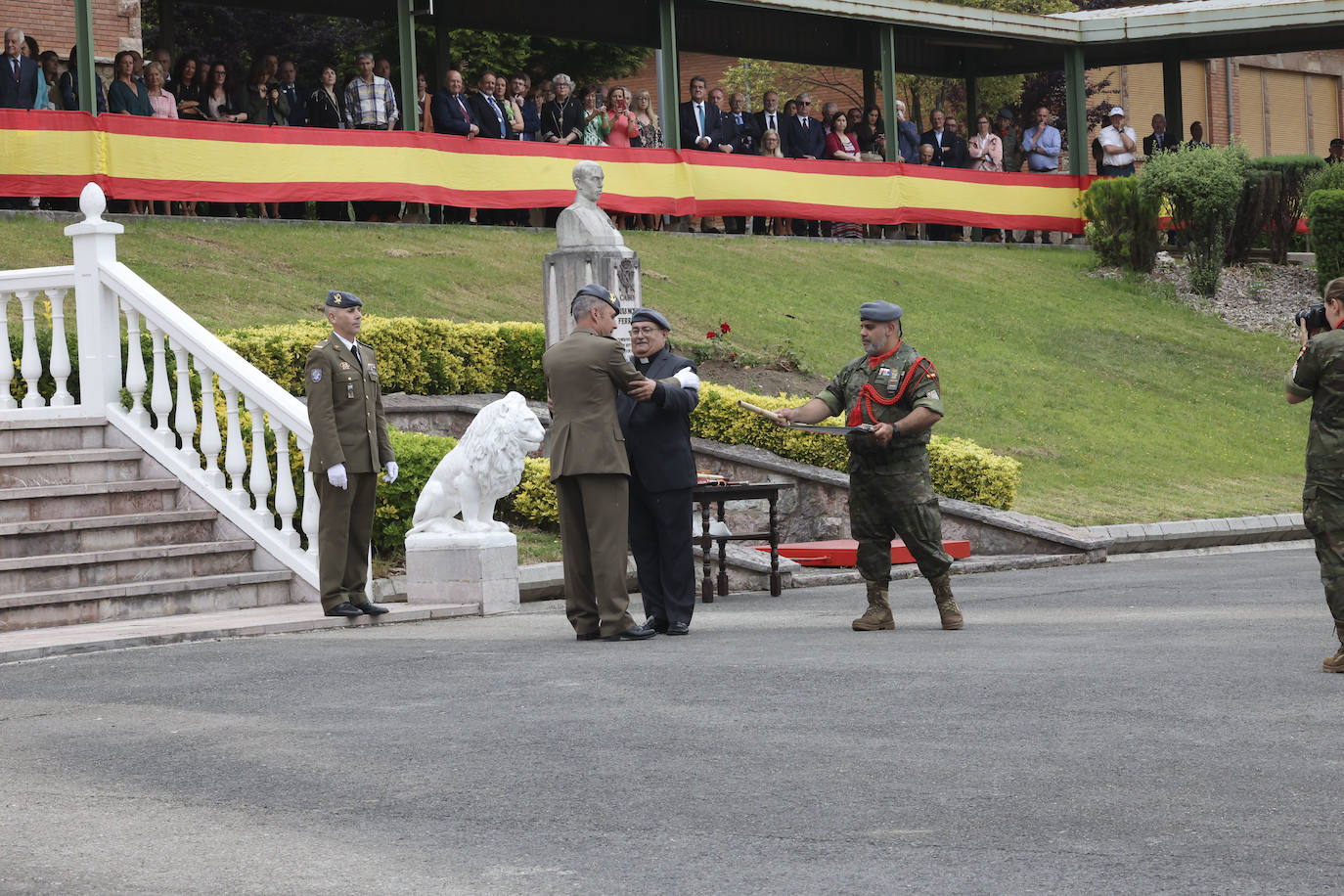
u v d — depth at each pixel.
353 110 36.97
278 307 28.66
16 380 21.12
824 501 25.62
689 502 15.91
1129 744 10.03
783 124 44.75
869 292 39.50
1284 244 51.06
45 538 17.88
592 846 8.09
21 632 16.30
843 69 78.06
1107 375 38.25
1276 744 9.97
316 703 12.06
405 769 9.80
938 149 49.00
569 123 39.62
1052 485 29.86
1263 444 35.62
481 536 18.33
